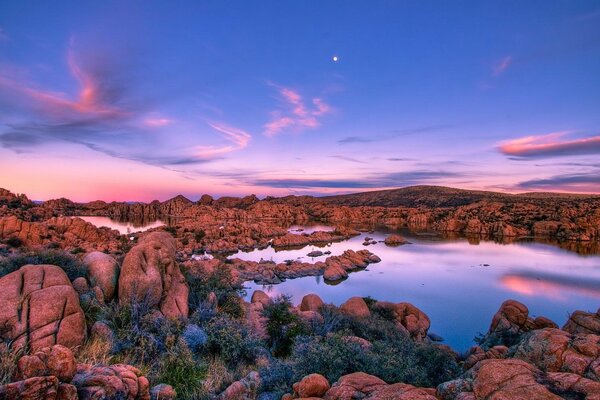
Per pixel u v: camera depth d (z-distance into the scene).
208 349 12.23
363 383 6.54
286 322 18.20
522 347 8.15
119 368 6.51
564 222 181.25
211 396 8.46
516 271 87.31
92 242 95.12
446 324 48.09
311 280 76.38
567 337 7.77
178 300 14.73
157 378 8.69
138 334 10.73
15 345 8.19
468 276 80.81
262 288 68.00
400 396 5.56
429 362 13.27
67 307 9.44
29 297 9.26
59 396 5.05
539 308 57.00
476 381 5.46
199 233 143.75
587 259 105.88
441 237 175.25
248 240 140.38
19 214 156.62
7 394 4.66
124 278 13.52
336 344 9.67
